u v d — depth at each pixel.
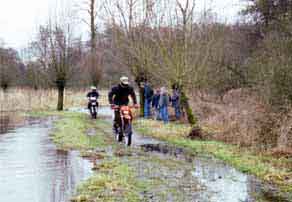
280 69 14.33
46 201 7.80
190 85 18.72
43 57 34.69
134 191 8.51
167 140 16.08
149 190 8.66
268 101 14.62
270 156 12.15
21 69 47.84
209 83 23.50
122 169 10.55
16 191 8.54
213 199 8.08
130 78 27.62
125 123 15.26
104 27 27.52
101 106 38.62
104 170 10.45
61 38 33.69
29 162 11.61
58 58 33.66
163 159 12.17
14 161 11.77
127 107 15.38
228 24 27.17
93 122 23.44
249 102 17.17
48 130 19.70
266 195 8.42
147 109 25.12
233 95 21.88
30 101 35.72
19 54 49.66
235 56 25.81
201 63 18.70
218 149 13.43
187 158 12.38
